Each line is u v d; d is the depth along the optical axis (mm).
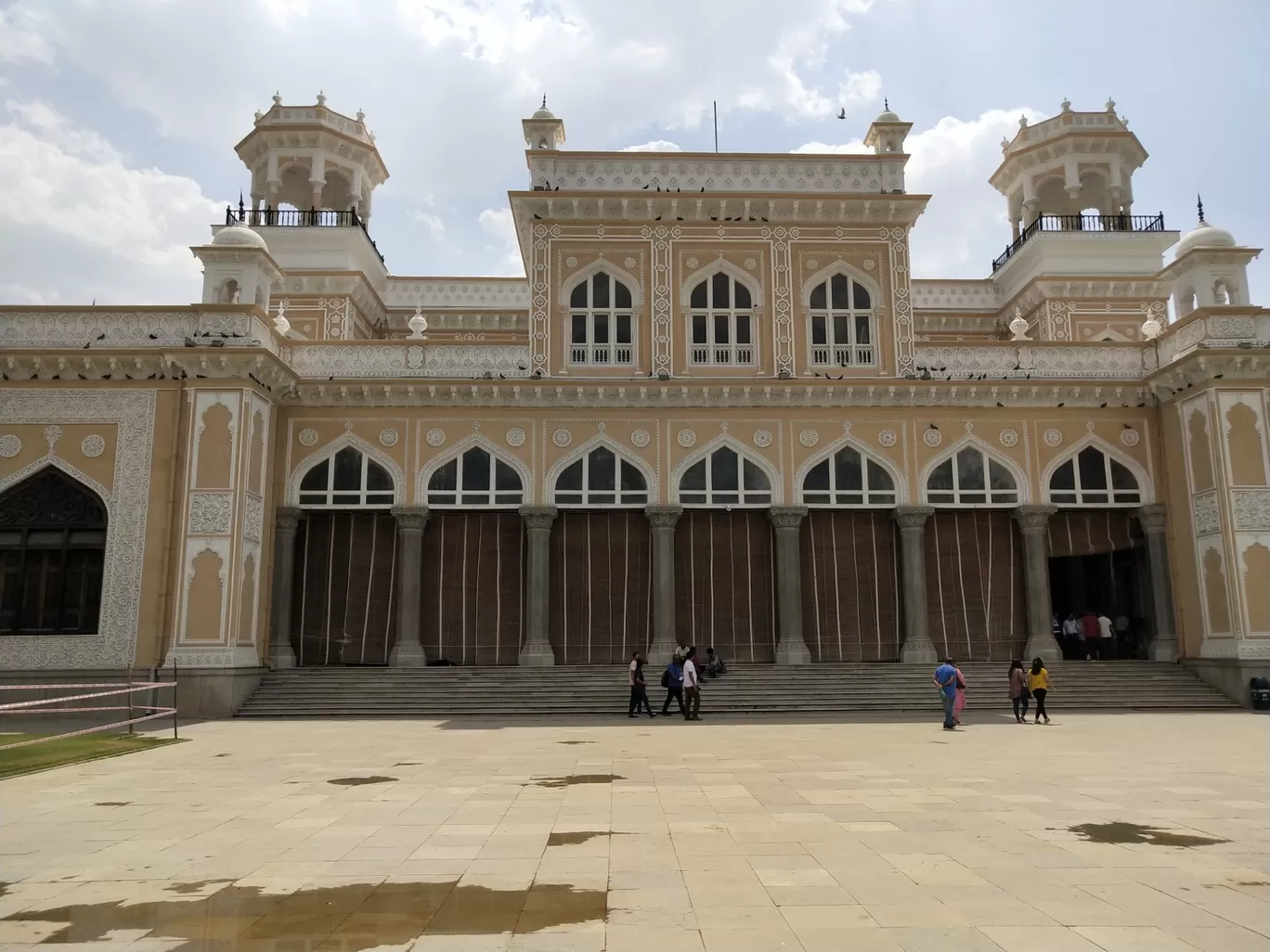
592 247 22578
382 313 29516
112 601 18625
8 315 19547
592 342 22250
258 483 19984
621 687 19312
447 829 7562
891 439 21797
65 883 6023
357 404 21531
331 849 6895
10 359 19109
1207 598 20234
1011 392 21781
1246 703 18812
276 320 22672
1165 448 21797
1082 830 7410
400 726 16344
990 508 21922
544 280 22375
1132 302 27641
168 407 19344
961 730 15188
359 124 29312
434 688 19188
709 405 21656
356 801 8836
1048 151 28938
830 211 22719
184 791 9484
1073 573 24406
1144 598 22172
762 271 22641
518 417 21641
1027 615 21594
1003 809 8289
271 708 18297
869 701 18766
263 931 5074
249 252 20500
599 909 5410
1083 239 27859
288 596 20828
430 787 9625
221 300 20469
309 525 21688
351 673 19625
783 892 5727
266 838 7270
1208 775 10297
